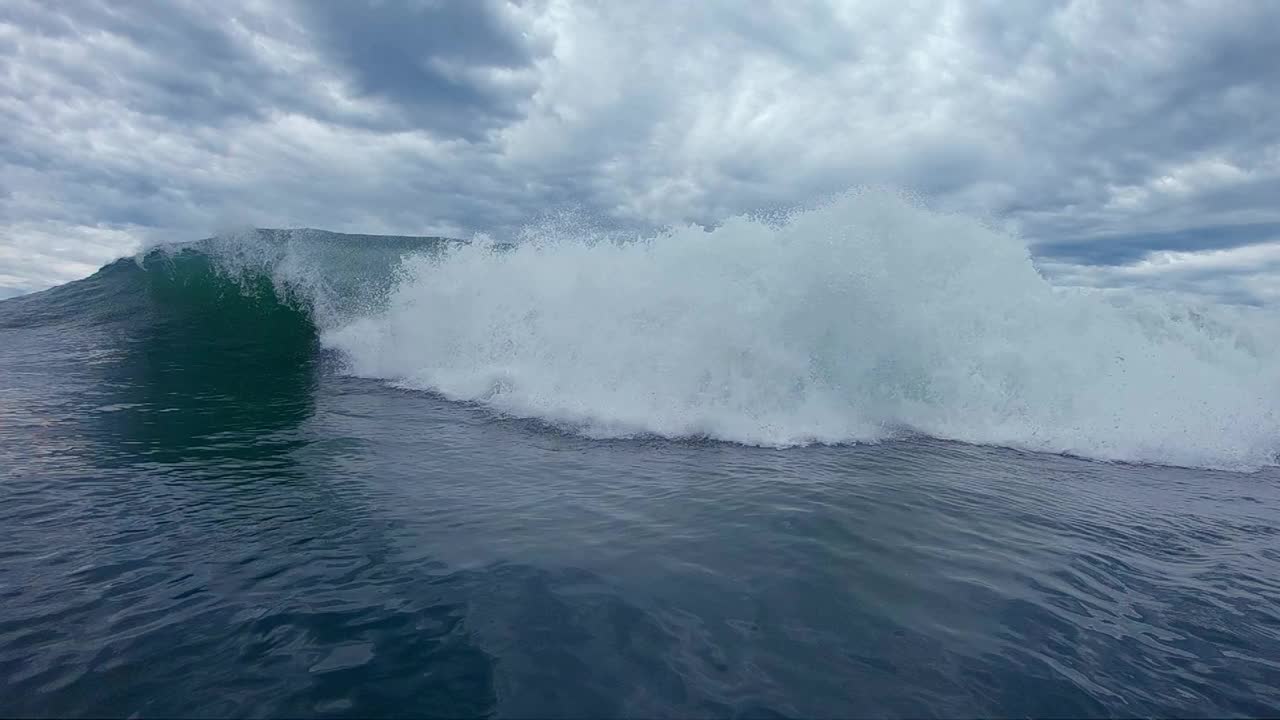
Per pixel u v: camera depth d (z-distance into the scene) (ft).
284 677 8.17
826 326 25.68
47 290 47.16
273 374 30.58
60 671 8.18
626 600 10.39
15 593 10.11
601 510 14.65
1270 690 8.76
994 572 12.10
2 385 26.17
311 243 47.60
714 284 26.35
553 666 8.56
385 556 11.84
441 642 9.05
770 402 24.45
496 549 12.28
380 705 7.70
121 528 12.78
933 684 8.47
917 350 26.37
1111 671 9.02
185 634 9.09
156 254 47.03
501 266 31.83
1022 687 8.50
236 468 16.96
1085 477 20.03
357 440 20.16
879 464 19.83
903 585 11.35
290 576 10.93
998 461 21.18
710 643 9.23
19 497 14.29
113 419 21.54
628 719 7.57
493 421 23.15
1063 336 27.91
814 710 7.84
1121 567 12.76
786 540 13.14
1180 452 23.50
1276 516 17.13
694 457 19.67
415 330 32.53
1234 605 11.30
